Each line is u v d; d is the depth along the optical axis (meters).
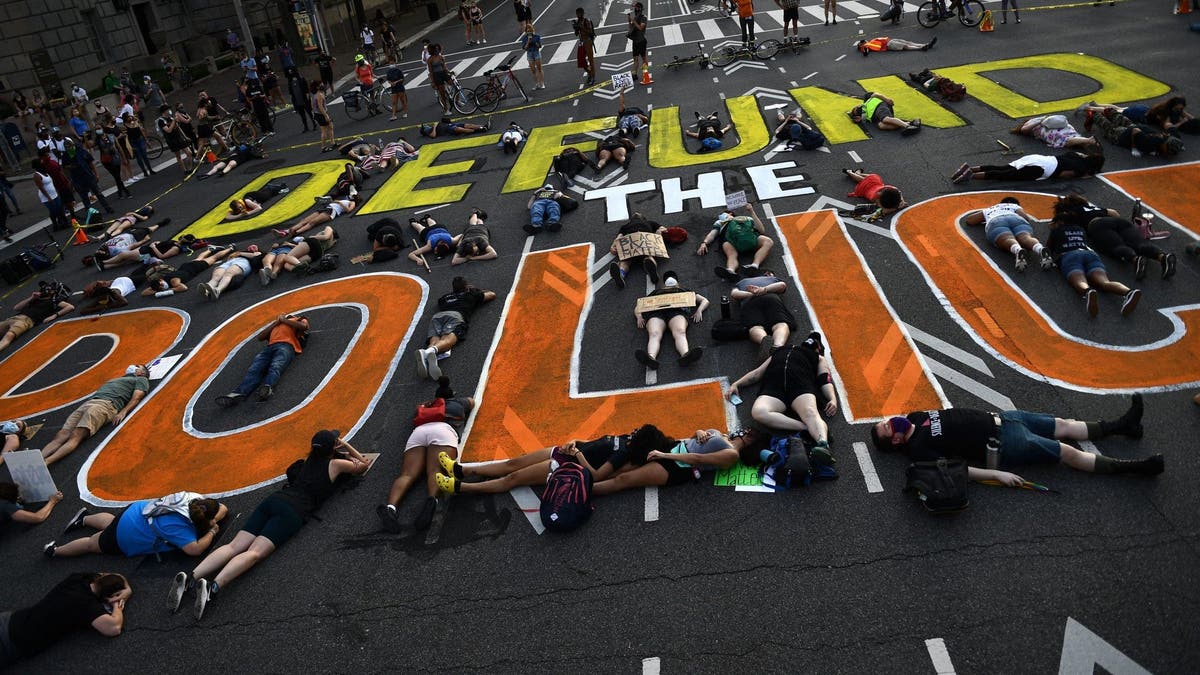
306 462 8.56
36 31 29.89
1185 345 8.57
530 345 10.74
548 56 29.08
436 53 22.56
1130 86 16.42
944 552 6.58
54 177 18.91
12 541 8.77
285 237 15.80
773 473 7.64
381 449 9.16
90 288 14.54
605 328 10.84
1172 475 6.96
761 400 8.12
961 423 7.26
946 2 23.98
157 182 22.25
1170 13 21.17
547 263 13.03
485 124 21.33
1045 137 14.18
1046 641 5.74
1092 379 8.31
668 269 11.99
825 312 10.23
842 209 13.12
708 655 6.06
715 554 6.96
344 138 22.98
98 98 29.52
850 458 7.72
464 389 10.02
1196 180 12.25
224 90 33.44
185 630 7.13
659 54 26.48
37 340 13.78
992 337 9.25
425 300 12.57
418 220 15.12
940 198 12.98
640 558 7.05
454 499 8.17
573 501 7.46
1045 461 7.17
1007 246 10.86
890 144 15.53
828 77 20.62
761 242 11.75
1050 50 19.78
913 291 10.43
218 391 11.07
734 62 23.66
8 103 28.61
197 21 41.25
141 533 7.98
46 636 7.12
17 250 18.41
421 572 7.33
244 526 7.97
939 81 17.55
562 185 16.12
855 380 8.83
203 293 13.90
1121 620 5.81
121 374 12.09
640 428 8.02
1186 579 6.04
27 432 10.93
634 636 6.32
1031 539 6.57
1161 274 9.86
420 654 6.51
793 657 5.93
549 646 6.37
